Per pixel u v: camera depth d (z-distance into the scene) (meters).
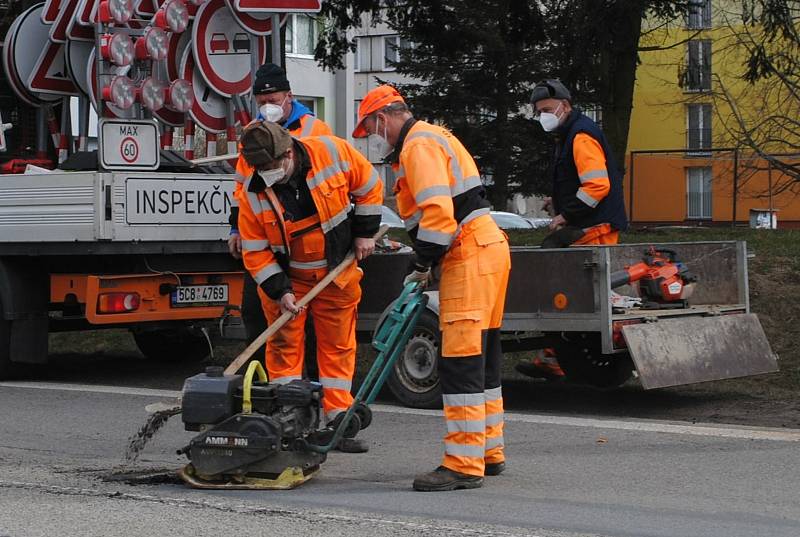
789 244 41.06
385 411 26.33
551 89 27.55
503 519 16.11
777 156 72.38
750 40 63.25
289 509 16.73
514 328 25.91
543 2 62.53
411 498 17.47
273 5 37.50
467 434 18.12
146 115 38.75
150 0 38.69
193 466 18.64
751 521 15.98
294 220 20.75
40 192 30.42
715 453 21.06
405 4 69.12
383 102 18.44
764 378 29.75
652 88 130.25
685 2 62.62
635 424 24.34
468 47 79.62
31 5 41.91
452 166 18.23
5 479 19.06
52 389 30.47
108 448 22.06
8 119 38.09
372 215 21.30
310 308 21.64
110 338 40.50
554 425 24.20
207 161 32.91
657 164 95.44
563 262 25.28
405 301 18.94
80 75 37.56
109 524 15.98
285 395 18.16
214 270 32.03
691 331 25.91
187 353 36.75
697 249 28.67
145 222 30.19
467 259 18.17
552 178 28.27
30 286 31.81
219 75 38.00
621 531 15.42
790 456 20.73
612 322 24.97
